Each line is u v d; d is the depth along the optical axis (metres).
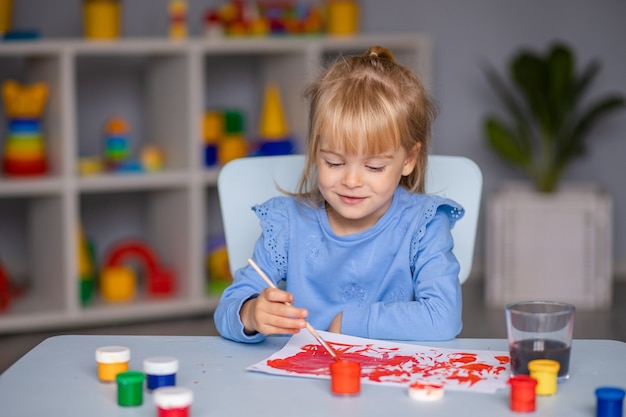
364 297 1.50
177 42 3.22
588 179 4.06
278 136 3.43
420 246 1.46
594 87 4.03
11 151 3.16
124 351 1.08
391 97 1.37
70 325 3.25
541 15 4.03
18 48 3.01
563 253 3.52
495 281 3.55
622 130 4.04
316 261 1.50
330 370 1.04
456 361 1.15
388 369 1.11
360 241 1.49
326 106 1.36
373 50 1.54
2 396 1.02
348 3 3.50
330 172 1.37
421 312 1.31
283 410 0.97
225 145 3.44
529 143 3.73
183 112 3.31
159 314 3.41
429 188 1.68
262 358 1.18
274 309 1.22
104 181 3.17
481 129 4.03
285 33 3.50
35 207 3.41
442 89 3.99
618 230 4.09
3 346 2.99
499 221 3.53
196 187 3.31
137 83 3.71
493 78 3.86
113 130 3.32
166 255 3.56
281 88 3.57
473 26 3.99
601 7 4.01
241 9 3.46
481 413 0.96
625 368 1.13
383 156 1.34
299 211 1.53
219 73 3.78
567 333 1.07
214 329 3.21
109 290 3.33
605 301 3.53
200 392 1.03
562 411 0.97
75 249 3.16
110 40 3.20
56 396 1.02
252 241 1.66
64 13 3.60
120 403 0.99
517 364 1.07
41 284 3.41
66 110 3.10
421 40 3.54
